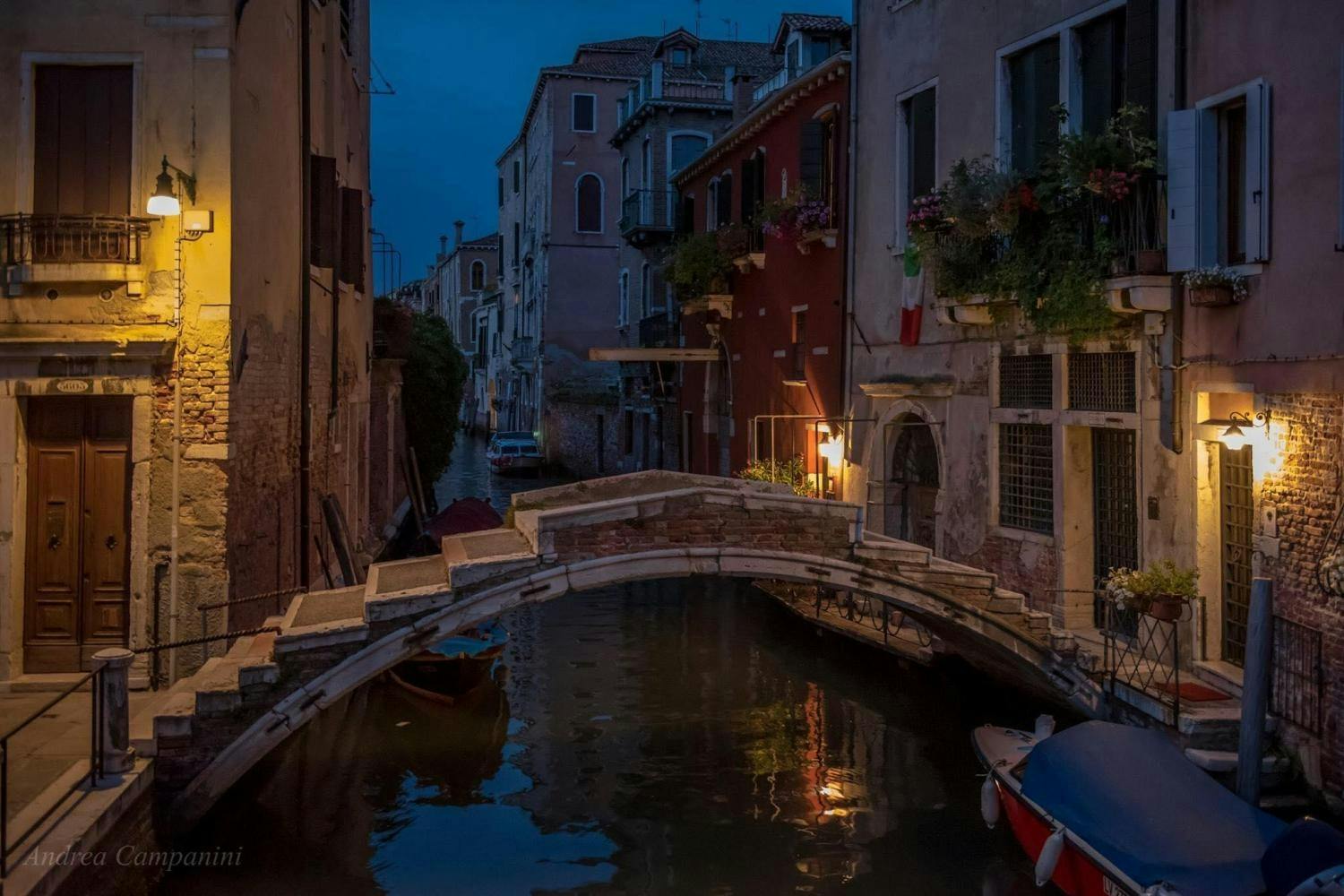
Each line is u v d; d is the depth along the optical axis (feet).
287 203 37.40
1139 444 32.22
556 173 124.36
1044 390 36.94
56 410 31.22
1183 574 29.12
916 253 41.75
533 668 43.80
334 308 46.01
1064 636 31.53
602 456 109.70
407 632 27.71
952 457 41.91
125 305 30.48
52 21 30.30
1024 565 37.58
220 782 26.04
